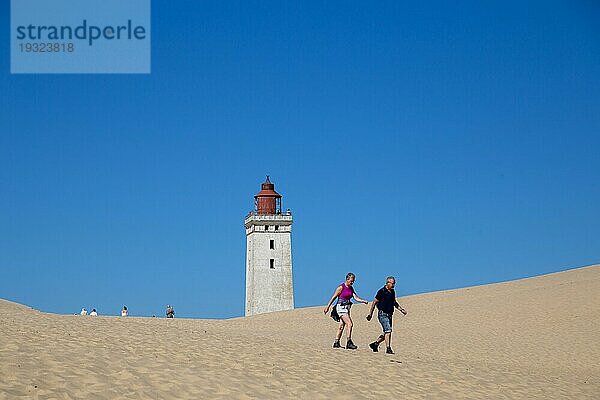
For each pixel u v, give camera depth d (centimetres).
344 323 2264
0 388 1212
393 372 1869
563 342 3600
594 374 2500
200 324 3794
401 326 4531
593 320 4116
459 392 1748
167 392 1359
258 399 1409
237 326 4512
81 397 1238
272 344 2100
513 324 4266
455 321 4578
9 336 1653
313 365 1817
